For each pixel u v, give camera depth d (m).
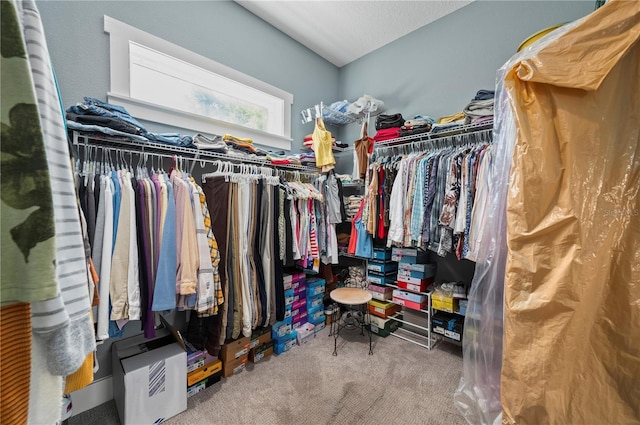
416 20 2.50
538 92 0.93
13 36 0.37
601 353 0.81
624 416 0.77
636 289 0.78
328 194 2.52
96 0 1.58
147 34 1.76
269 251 1.84
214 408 1.46
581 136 0.86
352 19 2.48
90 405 1.47
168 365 1.39
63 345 0.43
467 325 1.29
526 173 0.93
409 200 2.03
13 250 0.37
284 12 2.39
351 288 2.31
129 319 1.20
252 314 1.74
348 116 2.76
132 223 1.24
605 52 0.79
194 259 1.39
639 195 0.79
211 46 2.11
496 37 2.14
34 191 0.38
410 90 2.68
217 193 1.67
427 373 1.78
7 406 0.37
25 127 0.37
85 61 1.54
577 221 0.85
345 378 1.73
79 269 0.50
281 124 2.67
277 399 1.54
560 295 0.86
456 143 2.19
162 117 1.85
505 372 0.95
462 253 1.74
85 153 1.29
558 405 0.85
